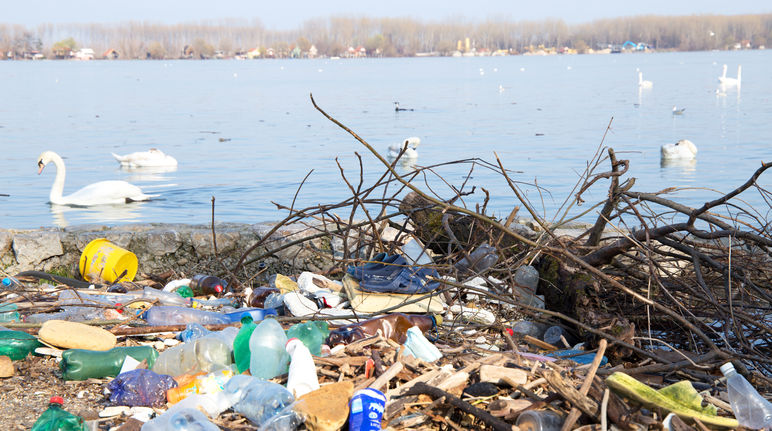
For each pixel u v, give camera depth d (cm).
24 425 450
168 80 9062
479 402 454
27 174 1991
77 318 639
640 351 543
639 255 710
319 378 504
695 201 1463
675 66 11550
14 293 721
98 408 480
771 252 614
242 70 13588
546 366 502
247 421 456
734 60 14075
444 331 639
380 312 623
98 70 13638
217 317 643
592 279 651
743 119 3181
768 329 568
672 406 413
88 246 848
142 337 604
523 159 2105
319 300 685
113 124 3403
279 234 893
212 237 893
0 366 527
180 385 492
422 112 3938
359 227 829
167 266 894
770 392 513
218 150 2453
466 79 8488
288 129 3108
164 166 2109
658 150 2269
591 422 419
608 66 12569
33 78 9556
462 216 805
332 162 2130
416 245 781
